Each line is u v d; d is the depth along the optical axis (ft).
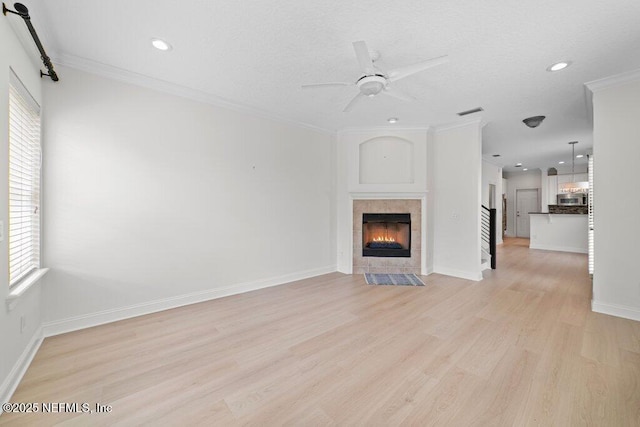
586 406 5.34
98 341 7.89
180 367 6.68
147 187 9.92
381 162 16.28
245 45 7.86
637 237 9.25
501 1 6.09
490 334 8.38
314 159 15.46
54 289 8.25
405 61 8.68
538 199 32.96
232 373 6.44
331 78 9.87
